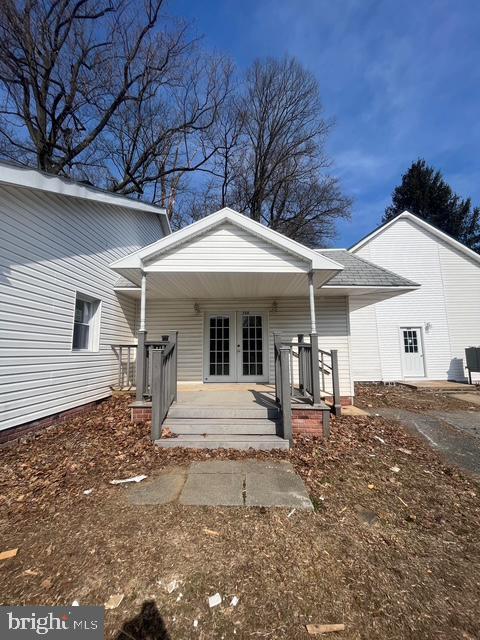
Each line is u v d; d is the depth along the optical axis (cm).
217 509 303
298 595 204
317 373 541
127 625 182
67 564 228
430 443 533
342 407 753
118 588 207
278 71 1858
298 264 589
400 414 754
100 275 743
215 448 460
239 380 876
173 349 586
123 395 788
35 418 514
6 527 271
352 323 1388
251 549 247
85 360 671
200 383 870
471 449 504
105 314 766
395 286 752
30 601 197
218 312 901
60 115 1226
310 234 2072
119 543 251
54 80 1173
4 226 459
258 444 463
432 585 214
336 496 334
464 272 1416
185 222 2055
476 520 296
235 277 642
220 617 188
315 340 553
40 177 502
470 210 2406
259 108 1917
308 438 510
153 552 242
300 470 397
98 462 407
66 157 1302
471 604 199
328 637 176
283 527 277
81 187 607
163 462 412
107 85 1281
